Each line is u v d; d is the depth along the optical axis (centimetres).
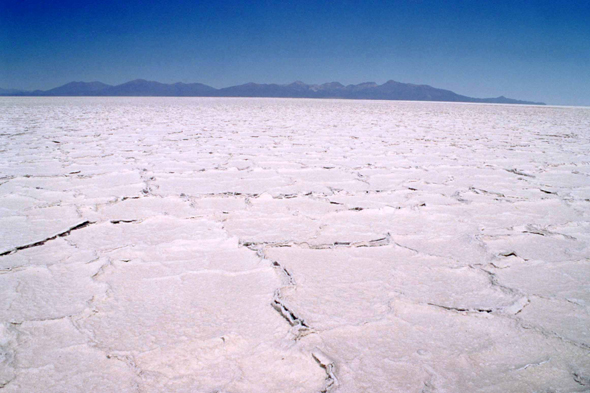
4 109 3222
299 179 853
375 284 436
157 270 461
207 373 323
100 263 473
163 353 341
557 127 2206
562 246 527
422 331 366
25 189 754
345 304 402
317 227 585
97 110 3244
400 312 390
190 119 2447
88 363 331
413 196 734
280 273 456
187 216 622
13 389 308
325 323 374
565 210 667
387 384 314
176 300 407
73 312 387
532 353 343
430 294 419
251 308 395
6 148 1221
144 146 1297
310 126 2078
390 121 2511
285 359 335
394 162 1053
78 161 1019
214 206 671
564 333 365
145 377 319
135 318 380
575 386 313
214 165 983
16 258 484
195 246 520
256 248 515
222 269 464
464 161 1078
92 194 726
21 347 345
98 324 372
